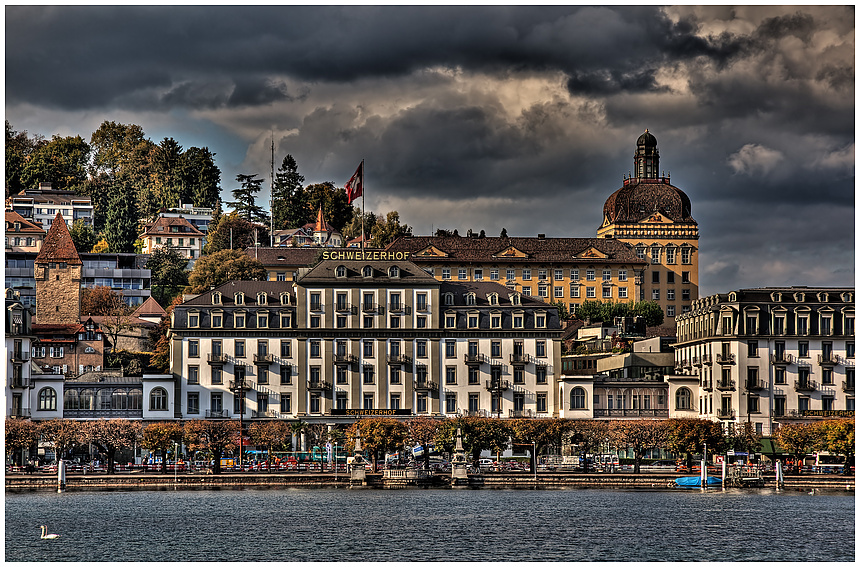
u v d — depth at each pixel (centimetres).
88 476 18000
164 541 13388
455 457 18762
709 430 19650
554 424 19812
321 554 12781
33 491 17662
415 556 12688
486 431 19812
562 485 18500
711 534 14038
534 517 15112
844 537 13912
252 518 14900
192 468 19512
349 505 16112
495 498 17050
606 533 14062
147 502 16400
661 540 13662
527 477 18525
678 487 18400
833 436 19238
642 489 18400
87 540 13412
